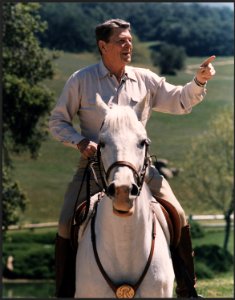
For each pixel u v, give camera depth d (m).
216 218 44.97
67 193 5.88
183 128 54.22
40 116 21.45
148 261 5.20
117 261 5.16
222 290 11.98
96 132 5.78
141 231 5.16
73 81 5.80
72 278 5.75
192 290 5.73
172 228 5.69
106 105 5.23
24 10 21.53
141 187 5.07
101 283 5.18
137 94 5.81
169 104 5.94
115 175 4.79
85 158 5.74
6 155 22.44
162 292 5.25
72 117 5.86
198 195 44.56
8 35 21.38
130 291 5.14
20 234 42.59
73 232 5.64
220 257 35.34
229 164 44.34
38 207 46.72
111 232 5.15
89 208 5.52
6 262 39.56
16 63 21.66
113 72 5.82
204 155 45.03
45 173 48.81
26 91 20.78
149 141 5.11
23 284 37.22
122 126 5.00
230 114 46.56
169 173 46.44
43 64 22.08
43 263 39.88
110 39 5.77
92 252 5.26
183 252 5.86
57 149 50.22
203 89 5.80
